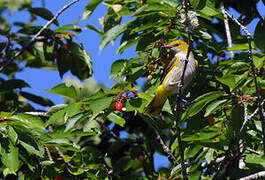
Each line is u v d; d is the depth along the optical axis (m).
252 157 10.27
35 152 10.30
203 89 12.55
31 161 10.95
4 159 9.72
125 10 11.74
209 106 9.82
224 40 13.20
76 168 11.40
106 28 12.51
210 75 12.53
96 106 9.16
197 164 10.23
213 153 11.06
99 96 9.38
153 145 14.85
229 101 9.89
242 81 9.88
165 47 11.33
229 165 10.81
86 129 11.07
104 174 11.79
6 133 9.82
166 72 12.06
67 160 11.59
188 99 12.51
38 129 10.92
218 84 12.55
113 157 15.25
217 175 10.42
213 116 11.25
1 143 9.87
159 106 12.58
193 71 12.24
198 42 13.00
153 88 11.38
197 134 9.78
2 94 15.17
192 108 9.87
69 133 10.89
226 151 10.16
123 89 9.22
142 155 14.72
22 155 10.89
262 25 10.23
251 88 10.20
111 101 9.20
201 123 11.25
